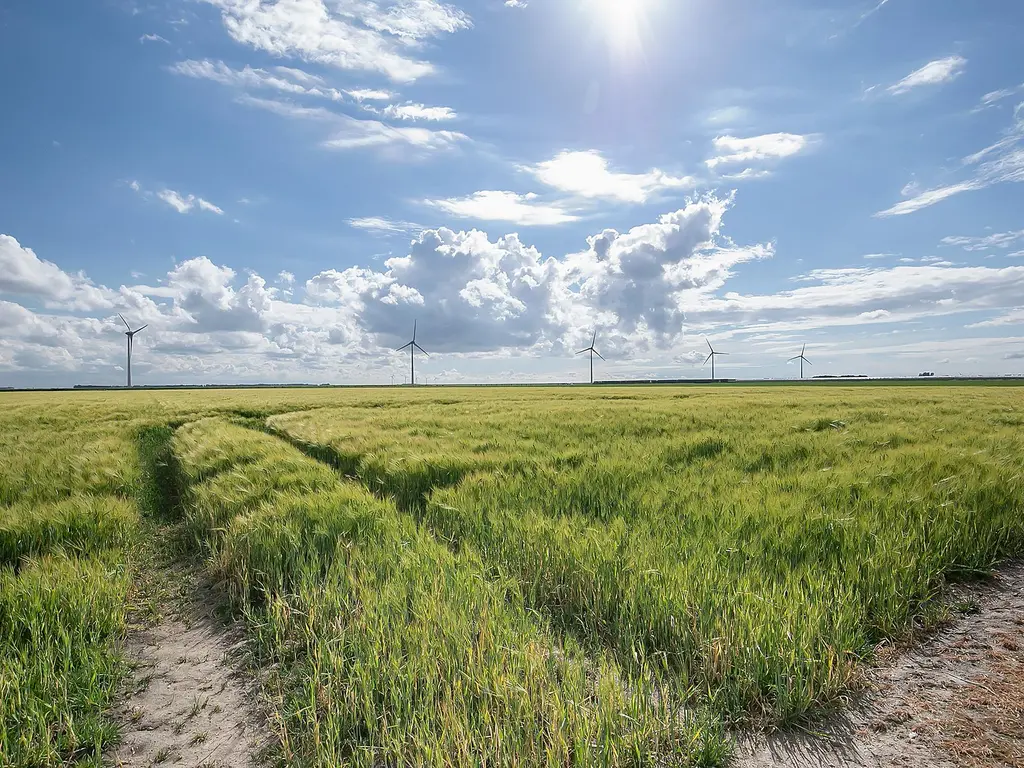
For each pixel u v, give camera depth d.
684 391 58.94
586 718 3.26
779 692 3.63
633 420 19.41
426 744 3.19
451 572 5.32
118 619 5.18
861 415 19.64
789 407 24.73
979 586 5.70
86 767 3.34
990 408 22.70
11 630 4.56
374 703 3.68
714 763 3.21
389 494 9.95
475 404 32.66
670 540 5.93
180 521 9.44
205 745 3.63
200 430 18.09
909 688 3.95
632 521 6.80
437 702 3.53
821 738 3.47
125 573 6.17
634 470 9.66
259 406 35.19
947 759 3.22
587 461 10.49
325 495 7.90
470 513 7.48
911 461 9.46
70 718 3.60
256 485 8.94
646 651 4.36
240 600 5.80
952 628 4.83
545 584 5.50
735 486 8.37
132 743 3.66
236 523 6.97
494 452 11.80
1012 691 3.85
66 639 4.34
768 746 3.42
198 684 4.38
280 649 4.57
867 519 6.40
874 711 3.71
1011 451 10.59
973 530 6.35
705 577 4.82
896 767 3.18
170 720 3.90
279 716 3.72
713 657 3.94
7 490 8.98
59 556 6.30
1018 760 3.17
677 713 3.56
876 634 4.66
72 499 8.10
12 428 20.75
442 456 11.04
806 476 8.59
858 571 5.19
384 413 25.22
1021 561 6.32
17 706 3.68
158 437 20.67
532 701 3.51
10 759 3.31
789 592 4.62
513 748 3.11
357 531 6.59
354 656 4.15
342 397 49.25
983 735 3.41
